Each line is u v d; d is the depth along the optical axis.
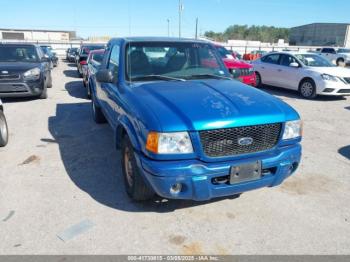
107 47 5.66
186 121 2.95
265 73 12.48
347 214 3.53
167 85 3.79
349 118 8.01
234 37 103.06
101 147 5.53
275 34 103.69
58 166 4.72
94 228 3.21
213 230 3.22
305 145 5.84
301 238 3.11
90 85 7.86
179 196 3.05
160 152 2.93
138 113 3.23
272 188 4.09
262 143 3.19
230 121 2.99
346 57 30.02
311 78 10.52
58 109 8.66
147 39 4.59
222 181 3.11
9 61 10.12
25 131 6.53
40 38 66.38
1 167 4.67
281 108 3.36
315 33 72.06
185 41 4.72
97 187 4.07
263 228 3.26
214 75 4.43
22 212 3.47
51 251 2.87
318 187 4.16
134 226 3.26
